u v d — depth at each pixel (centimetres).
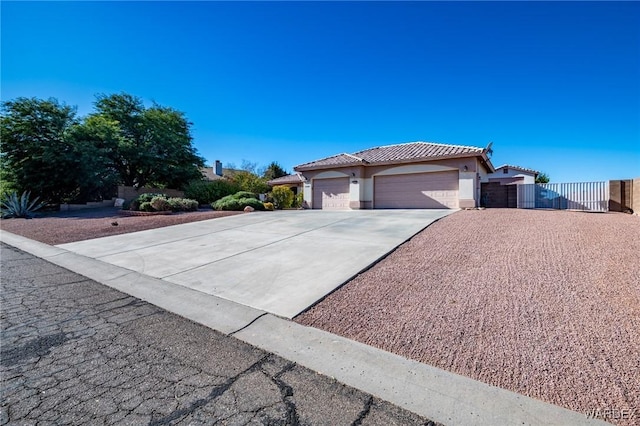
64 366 310
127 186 2334
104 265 725
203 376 290
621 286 440
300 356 323
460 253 651
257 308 448
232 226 1231
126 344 355
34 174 1978
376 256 669
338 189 1980
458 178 1611
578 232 777
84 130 2108
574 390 247
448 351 312
